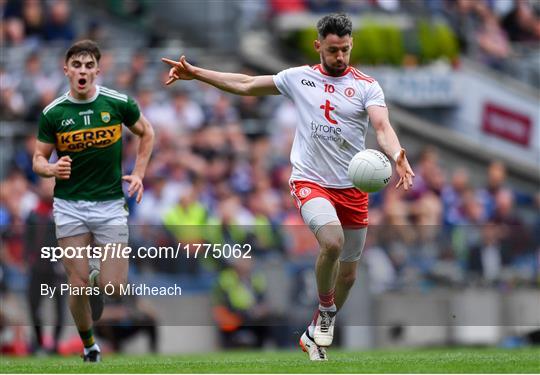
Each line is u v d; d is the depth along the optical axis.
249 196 54.38
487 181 65.50
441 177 60.44
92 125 27.56
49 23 64.44
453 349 40.34
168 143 55.59
